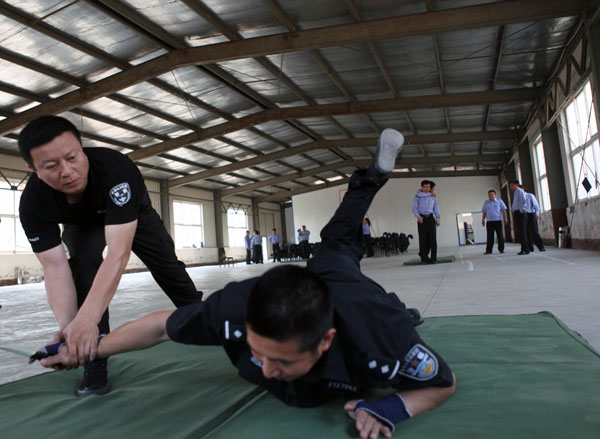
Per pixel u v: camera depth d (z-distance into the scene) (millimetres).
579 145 8961
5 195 13438
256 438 1126
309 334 829
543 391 1288
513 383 1375
